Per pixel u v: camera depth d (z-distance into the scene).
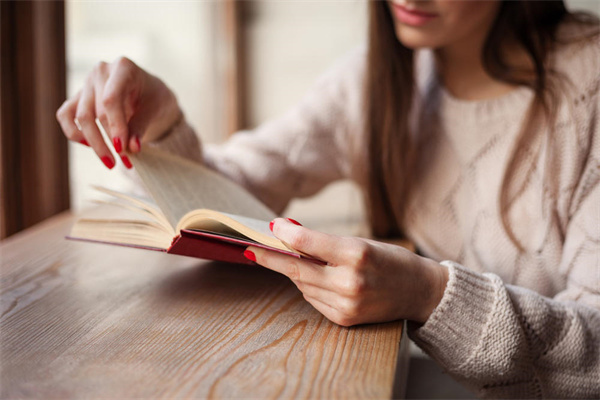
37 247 0.85
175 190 0.71
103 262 0.77
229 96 2.49
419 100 1.05
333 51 2.55
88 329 0.54
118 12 1.68
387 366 0.46
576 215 0.78
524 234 0.90
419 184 1.03
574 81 0.86
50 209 1.21
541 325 0.59
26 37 1.12
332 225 1.22
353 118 1.12
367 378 0.44
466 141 0.98
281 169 1.15
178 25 2.10
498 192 0.92
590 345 0.60
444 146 1.01
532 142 0.89
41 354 0.48
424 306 0.57
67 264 0.76
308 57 2.57
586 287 0.71
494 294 0.58
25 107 1.14
